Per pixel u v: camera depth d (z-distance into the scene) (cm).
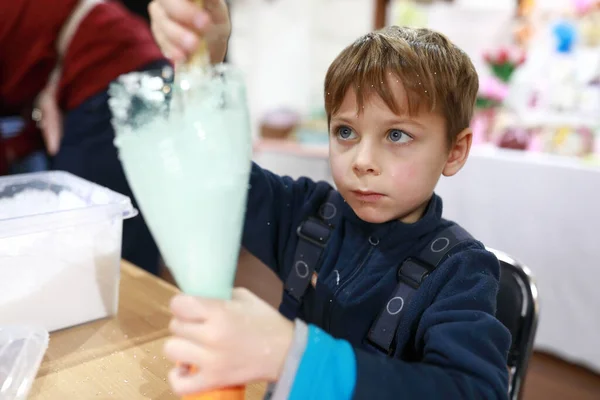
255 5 313
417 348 56
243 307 40
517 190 163
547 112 183
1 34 122
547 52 193
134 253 140
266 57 323
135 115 39
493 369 46
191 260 39
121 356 62
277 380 40
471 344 48
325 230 75
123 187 134
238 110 40
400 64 57
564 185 154
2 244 61
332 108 61
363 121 58
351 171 59
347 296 67
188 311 38
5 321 63
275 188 82
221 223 38
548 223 159
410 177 58
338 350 42
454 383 44
